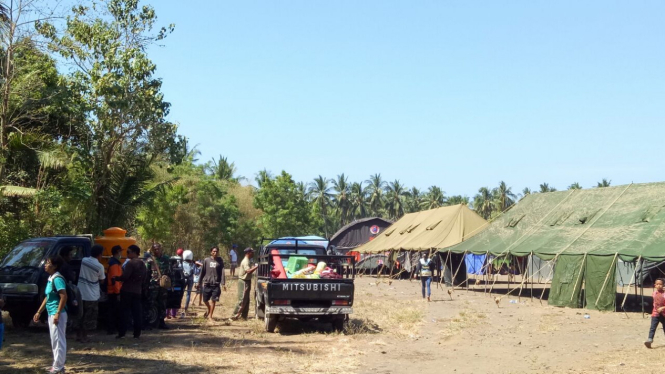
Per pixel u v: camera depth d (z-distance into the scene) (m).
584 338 13.12
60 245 12.69
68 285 8.73
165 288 13.65
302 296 13.23
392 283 35.72
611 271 19.47
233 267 32.81
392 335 13.38
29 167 20.78
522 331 14.27
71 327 12.37
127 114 23.34
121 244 13.73
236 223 48.44
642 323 16.12
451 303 21.72
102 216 23.38
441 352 11.16
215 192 45.47
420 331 14.12
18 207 19.30
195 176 45.75
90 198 22.23
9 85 19.59
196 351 10.65
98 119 23.31
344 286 13.41
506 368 9.57
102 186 23.33
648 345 11.55
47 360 9.34
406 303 21.58
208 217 45.25
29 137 19.89
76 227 22.05
